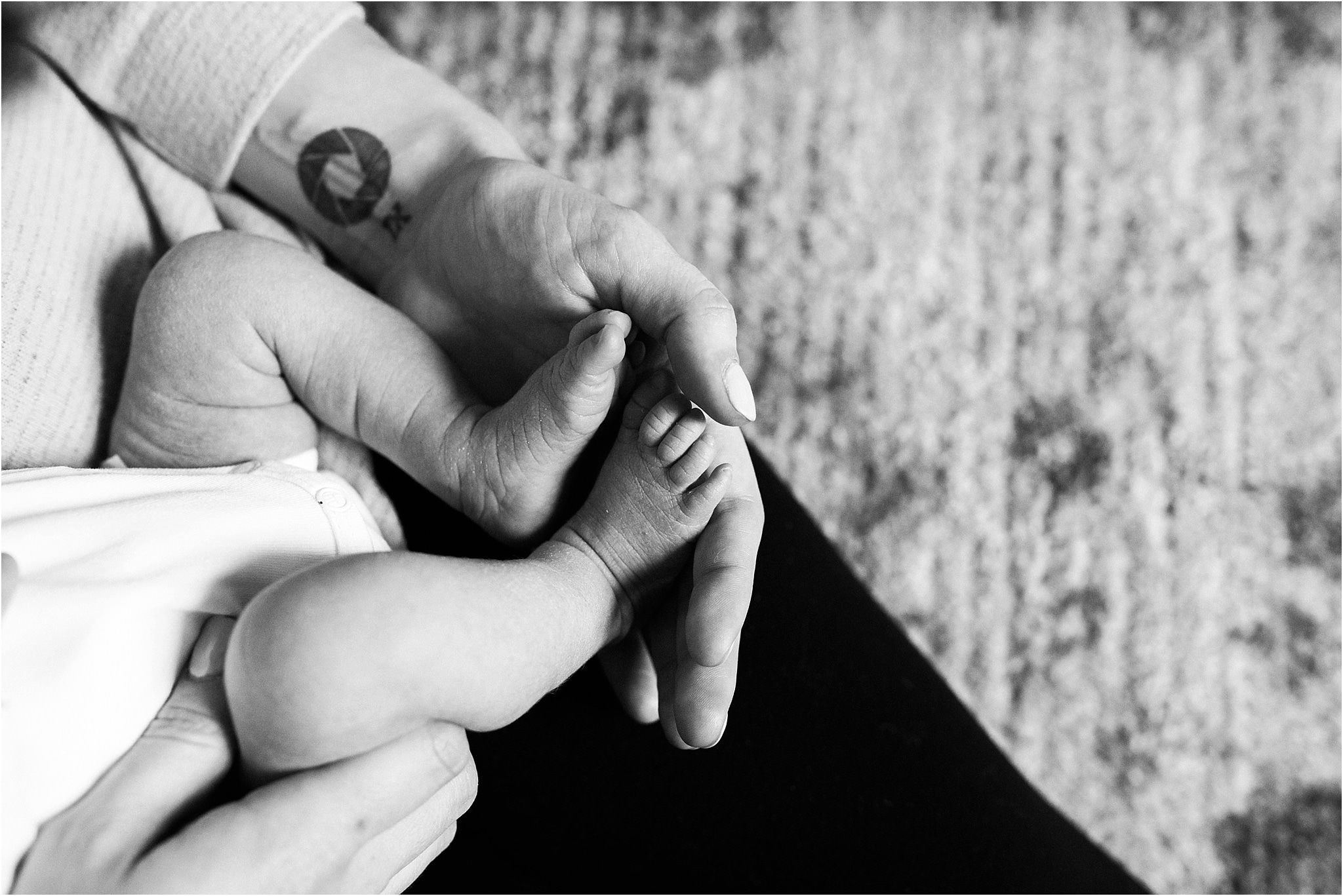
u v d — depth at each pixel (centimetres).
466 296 60
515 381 61
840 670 61
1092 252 81
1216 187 82
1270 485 78
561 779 59
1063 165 83
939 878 59
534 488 57
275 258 58
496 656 52
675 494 55
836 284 80
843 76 84
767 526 63
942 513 77
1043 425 78
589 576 56
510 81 83
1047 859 60
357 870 53
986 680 75
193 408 58
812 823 59
